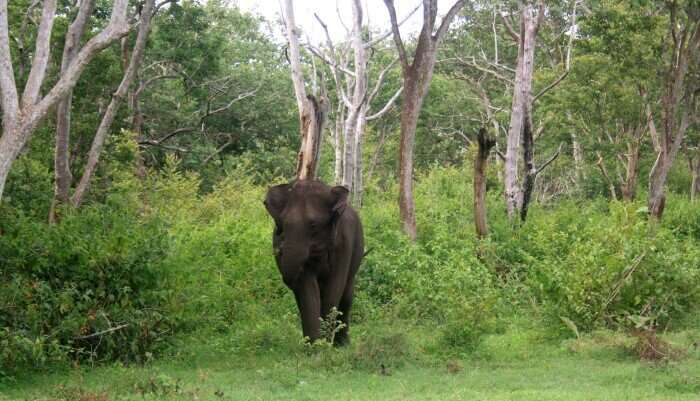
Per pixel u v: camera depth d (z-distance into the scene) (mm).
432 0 20188
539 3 23766
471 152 35969
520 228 19859
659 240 12922
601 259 12414
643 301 12344
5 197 14359
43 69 9891
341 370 9523
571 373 9492
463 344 10766
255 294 13672
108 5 27984
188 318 10914
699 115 26078
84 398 8008
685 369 9250
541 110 32188
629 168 31484
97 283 10258
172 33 30453
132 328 10141
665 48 24484
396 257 15289
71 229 10617
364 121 27625
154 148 37219
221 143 40719
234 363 10250
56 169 16562
